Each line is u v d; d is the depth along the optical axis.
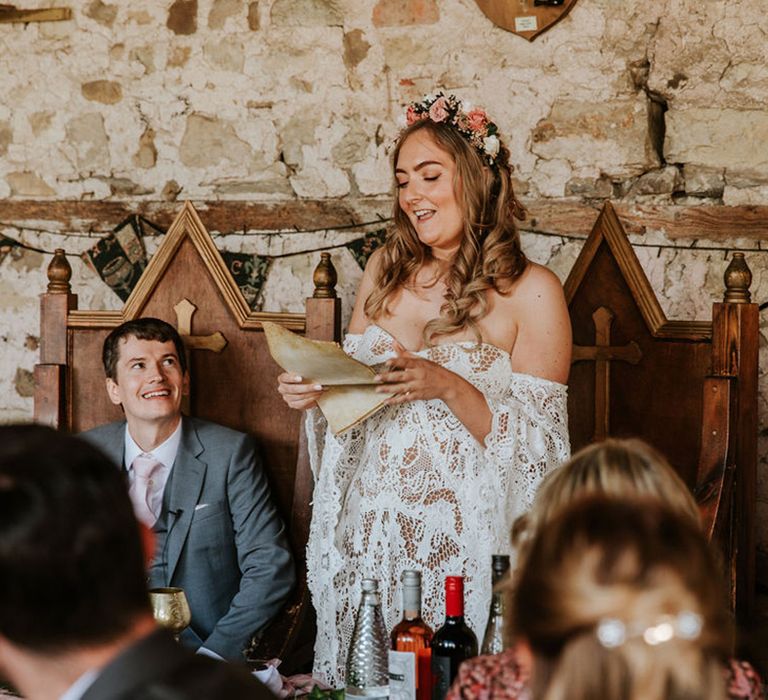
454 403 2.68
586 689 1.16
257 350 3.49
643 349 3.39
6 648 1.16
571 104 4.12
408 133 2.97
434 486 2.79
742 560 3.19
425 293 2.97
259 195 4.32
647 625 1.16
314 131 4.29
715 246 4.04
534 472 2.74
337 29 4.27
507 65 4.15
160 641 1.19
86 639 1.15
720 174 4.04
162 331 3.27
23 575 1.11
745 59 4.02
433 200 2.91
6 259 4.42
